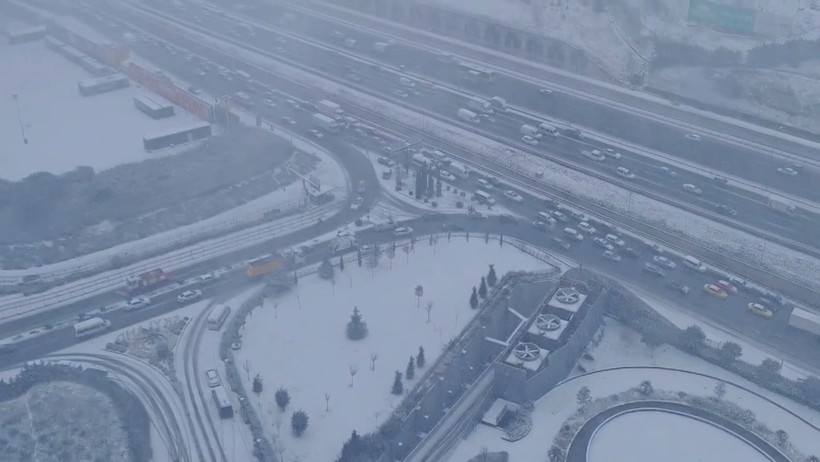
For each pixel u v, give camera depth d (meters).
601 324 86.06
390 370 77.19
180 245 97.88
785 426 73.69
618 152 116.88
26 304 88.00
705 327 84.12
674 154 116.06
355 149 119.31
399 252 94.38
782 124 122.38
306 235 99.19
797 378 77.56
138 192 108.44
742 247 95.69
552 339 78.94
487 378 77.25
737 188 107.81
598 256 95.06
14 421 71.56
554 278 89.00
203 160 116.62
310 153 118.12
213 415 72.81
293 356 78.81
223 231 100.50
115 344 81.31
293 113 131.00
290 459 68.12
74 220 102.62
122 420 71.75
